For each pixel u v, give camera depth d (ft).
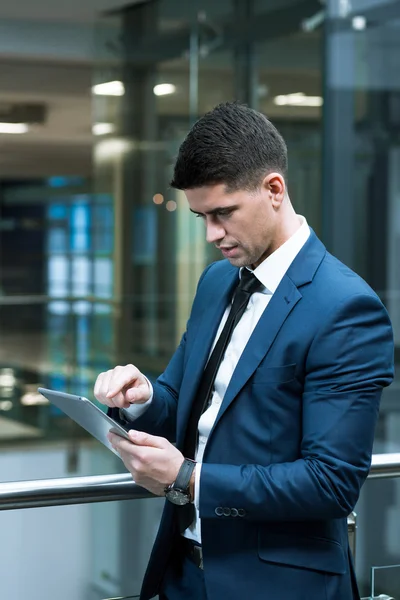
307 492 4.55
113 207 36.81
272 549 4.86
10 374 32.94
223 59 32.89
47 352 36.06
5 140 34.04
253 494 4.59
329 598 4.87
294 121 31.45
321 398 4.65
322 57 29.07
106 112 34.27
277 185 4.77
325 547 4.91
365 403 4.63
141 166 35.96
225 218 4.71
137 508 16.34
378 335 4.73
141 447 4.66
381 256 29.99
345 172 29.07
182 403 5.26
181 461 4.71
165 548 5.39
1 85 32.81
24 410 29.86
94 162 35.63
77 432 28.53
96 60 33.45
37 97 33.40
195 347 5.33
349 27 28.68
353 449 4.59
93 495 5.52
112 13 32.55
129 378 5.26
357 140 29.12
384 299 30.37
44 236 38.88
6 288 40.16
